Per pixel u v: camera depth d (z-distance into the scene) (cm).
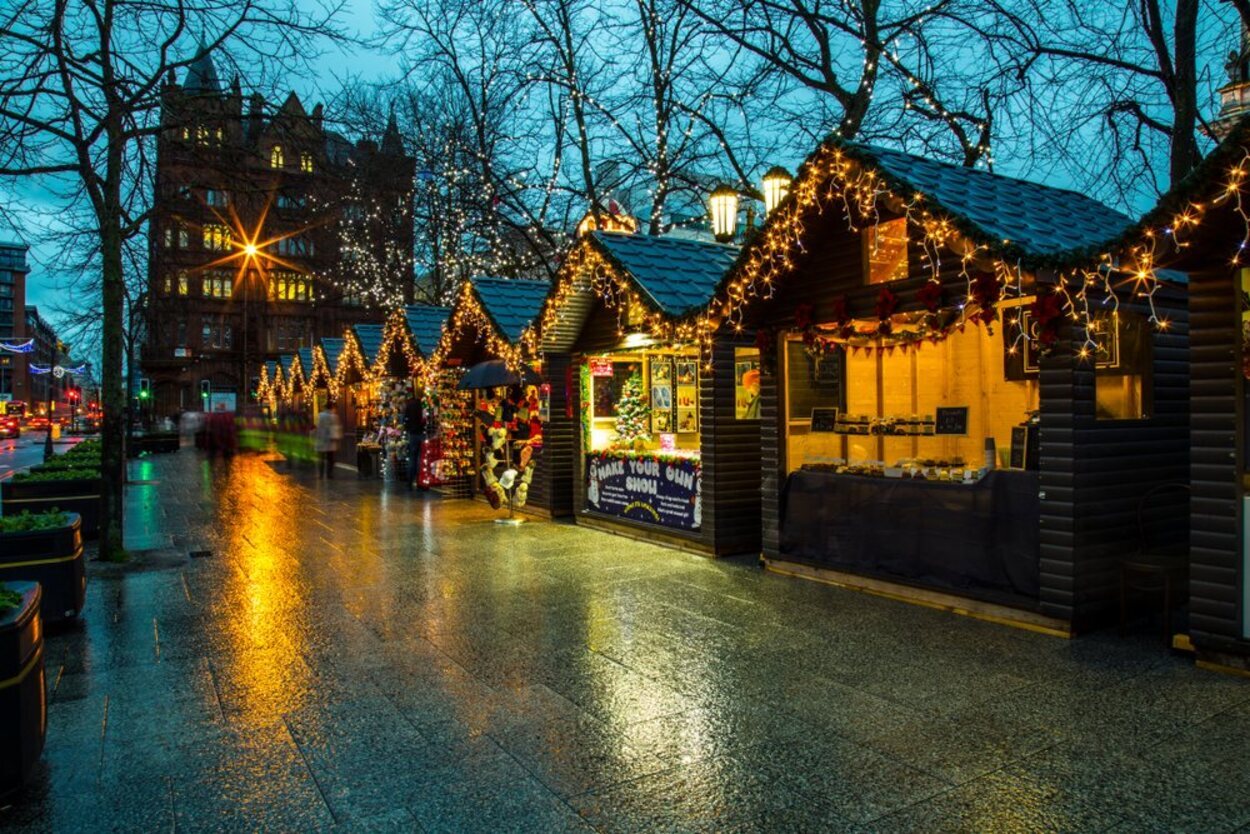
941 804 355
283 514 1330
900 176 623
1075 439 581
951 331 795
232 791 379
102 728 454
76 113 907
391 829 343
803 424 861
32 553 636
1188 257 500
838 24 1276
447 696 496
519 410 1342
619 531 1102
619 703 480
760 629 629
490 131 2044
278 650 592
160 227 1133
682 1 1368
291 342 6103
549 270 1972
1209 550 516
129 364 2523
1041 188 774
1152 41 977
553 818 350
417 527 1178
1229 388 506
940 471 711
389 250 2516
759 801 361
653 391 1161
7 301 9981
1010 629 617
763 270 800
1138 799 355
